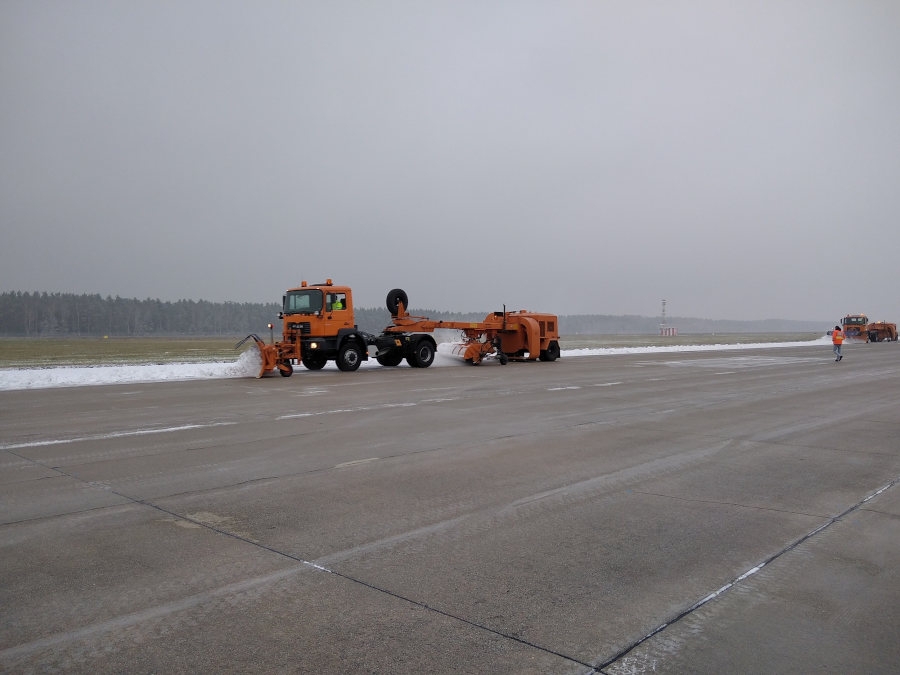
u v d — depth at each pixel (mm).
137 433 9320
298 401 13070
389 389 15422
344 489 6309
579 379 18578
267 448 8273
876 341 62406
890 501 6055
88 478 6680
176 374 18922
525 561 4449
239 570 4250
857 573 4289
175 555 4512
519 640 3357
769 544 4840
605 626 3518
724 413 11828
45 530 5027
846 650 3279
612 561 4465
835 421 10977
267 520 5316
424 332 23359
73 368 20016
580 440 8984
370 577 4152
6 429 9641
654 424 10477
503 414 11375
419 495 6113
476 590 3967
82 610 3654
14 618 3553
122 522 5234
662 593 3951
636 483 6656
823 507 5840
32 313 148375
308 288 20359
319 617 3590
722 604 3801
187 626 3473
